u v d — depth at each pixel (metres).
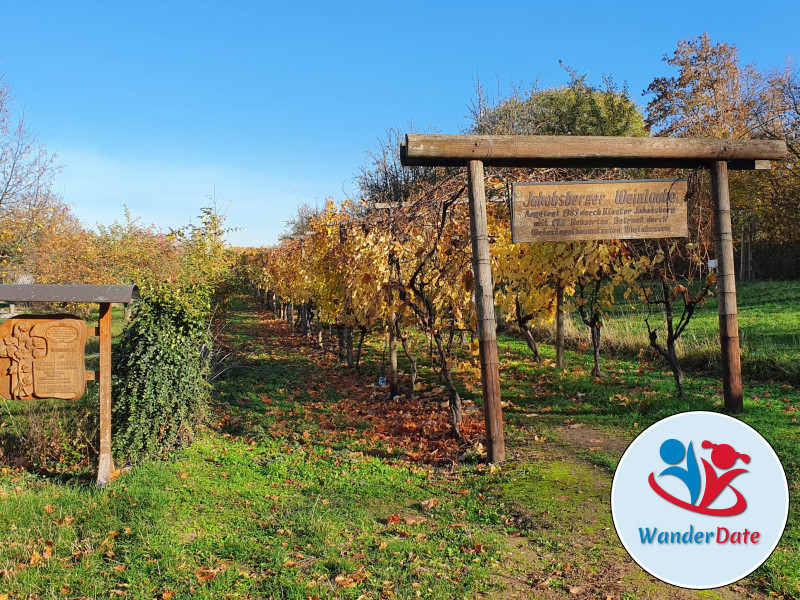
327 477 5.68
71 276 16.28
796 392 7.42
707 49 24.50
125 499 5.14
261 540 4.26
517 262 9.34
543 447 5.93
